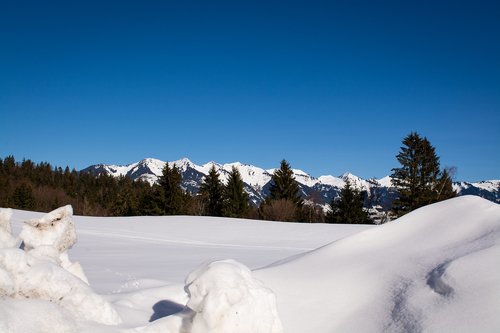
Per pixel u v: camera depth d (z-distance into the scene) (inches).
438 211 254.5
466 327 147.7
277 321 153.2
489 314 149.3
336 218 1642.5
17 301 132.0
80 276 183.3
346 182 1672.0
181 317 162.4
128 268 402.3
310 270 229.0
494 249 184.4
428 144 1455.5
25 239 178.2
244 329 143.8
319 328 182.9
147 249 594.2
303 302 200.8
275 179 1744.6
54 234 182.1
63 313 137.7
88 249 567.5
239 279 153.2
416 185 1451.8
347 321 183.0
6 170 3112.7
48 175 3248.0
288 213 1582.2
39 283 145.3
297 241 768.9
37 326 125.4
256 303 149.0
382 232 251.3
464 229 225.1
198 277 156.9
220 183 1825.8
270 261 500.7
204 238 789.2
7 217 165.5
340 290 204.7
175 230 864.9
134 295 226.5
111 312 160.7
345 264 227.1
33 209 2234.3
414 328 159.2
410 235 241.4
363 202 1668.3
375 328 172.2
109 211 2146.9
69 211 187.5
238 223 974.4
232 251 603.5
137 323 182.4
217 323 143.9
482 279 166.4
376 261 223.0
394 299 184.7
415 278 191.9
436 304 166.4
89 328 139.0
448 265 181.5
